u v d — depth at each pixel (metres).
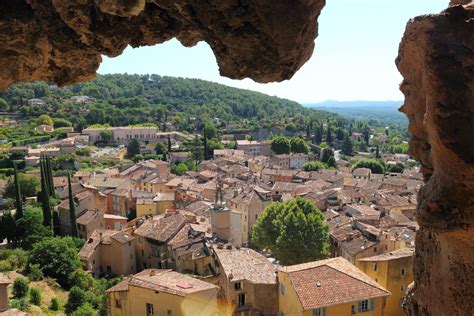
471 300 7.04
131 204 86.88
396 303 35.69
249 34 7.88
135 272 59.78
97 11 8.51
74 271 49.69
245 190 80.44
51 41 9.11
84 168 123.94
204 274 46.12
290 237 48.34
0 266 48.16
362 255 49.41
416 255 9.01
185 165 130.88
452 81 6.04
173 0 8.12
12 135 144.88
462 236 6.73
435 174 6.82
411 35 6.89
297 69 8.64
